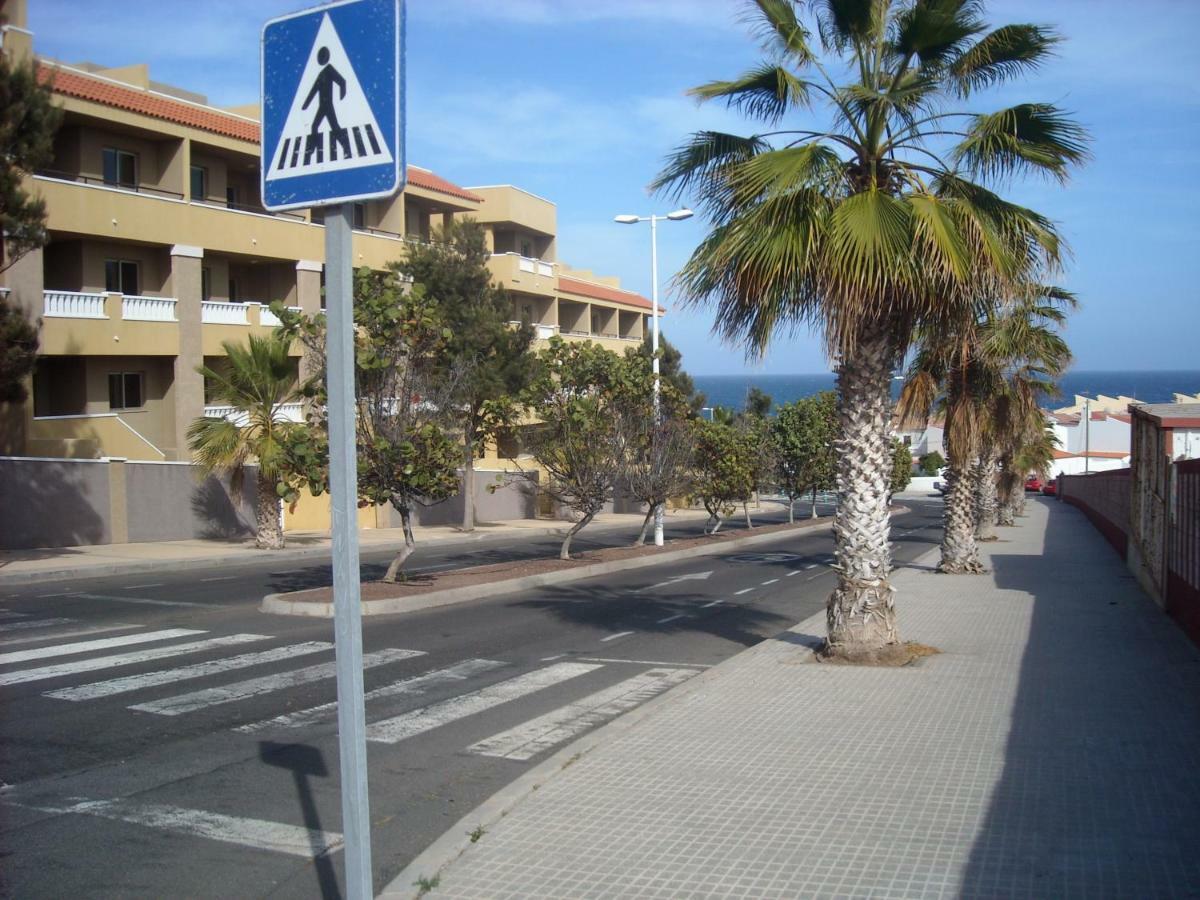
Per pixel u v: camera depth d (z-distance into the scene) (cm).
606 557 2495
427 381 1709
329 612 1501
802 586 2069
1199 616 1191
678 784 677
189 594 1702
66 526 2398
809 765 714
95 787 711
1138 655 1137
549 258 5062
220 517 2797
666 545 2947
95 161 2803
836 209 1002
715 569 2423
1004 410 2181
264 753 799
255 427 2495
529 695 1030
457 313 3136
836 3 1054
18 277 2445
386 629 1404
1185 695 927
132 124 2783
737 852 557
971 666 1068
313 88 366
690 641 1366
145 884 550
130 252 2867
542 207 4916
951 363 1983
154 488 2620
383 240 3625
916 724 825
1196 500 1240
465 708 971
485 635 1381
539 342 4253
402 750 827
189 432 2503
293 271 3350
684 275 1091
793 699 918
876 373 1081
